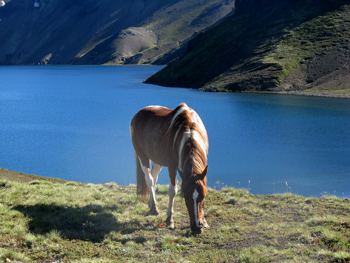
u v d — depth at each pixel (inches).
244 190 591.5
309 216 423.5
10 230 351.6
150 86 5580.7
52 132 2532.0
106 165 1592.0
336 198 533.3
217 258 301.6
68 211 423.8
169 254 315.0
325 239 322.7
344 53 4003.4
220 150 1674.5
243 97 3543.3
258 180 1155.3
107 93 5123.0
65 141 2210.9
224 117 2615.7
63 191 521.7
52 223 383.2
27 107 3937.0
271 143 1775.3
